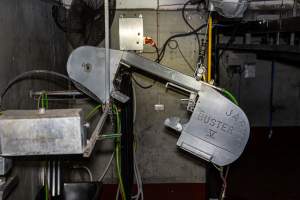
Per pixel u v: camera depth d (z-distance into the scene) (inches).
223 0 85.8
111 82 73.4
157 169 140.6
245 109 244.7
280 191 155.9
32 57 91.2
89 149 53.4
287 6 134.0
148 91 136.7
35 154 52.1
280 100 246.8
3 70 70.2
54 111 53.1
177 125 73.2
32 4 92.0
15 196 75.9
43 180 97.7
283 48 88.4
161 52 135.2
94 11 102.7
